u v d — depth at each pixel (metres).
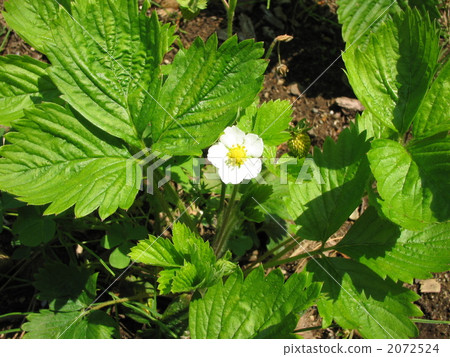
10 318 0.21
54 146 0.17
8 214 0.22
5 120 0.19
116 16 0.17
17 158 0.17
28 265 0.22
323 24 0.28
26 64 0.19
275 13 0.28
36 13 0.20
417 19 0.18
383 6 0.25
